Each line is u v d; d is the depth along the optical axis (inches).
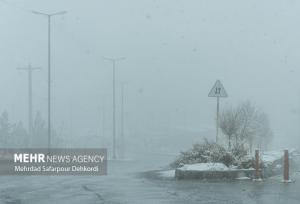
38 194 576.1
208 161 773.9
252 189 572.1
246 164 735.1
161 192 558.6
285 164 647.1
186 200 492.1
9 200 530.0
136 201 492.7
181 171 711.1
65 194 567.2
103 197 530.0
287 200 485.4
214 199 496.1
